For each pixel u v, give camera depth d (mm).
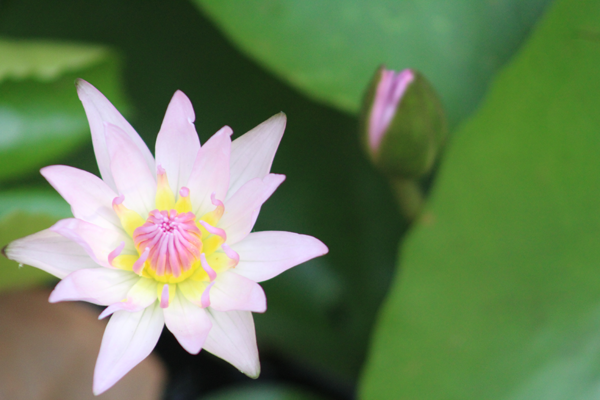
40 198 728
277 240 645
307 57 725
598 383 675
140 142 653
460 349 692
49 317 751
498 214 693
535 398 680
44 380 736
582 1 686
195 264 650
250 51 721
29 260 635
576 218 682
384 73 684
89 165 777
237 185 656
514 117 691
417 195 739
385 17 732
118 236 650
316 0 730
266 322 765
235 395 747
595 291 681
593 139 681
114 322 636
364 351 771
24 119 719
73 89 731
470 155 696
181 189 650
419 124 690
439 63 731
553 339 684
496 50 732
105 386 624
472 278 695
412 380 695
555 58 688
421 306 700
